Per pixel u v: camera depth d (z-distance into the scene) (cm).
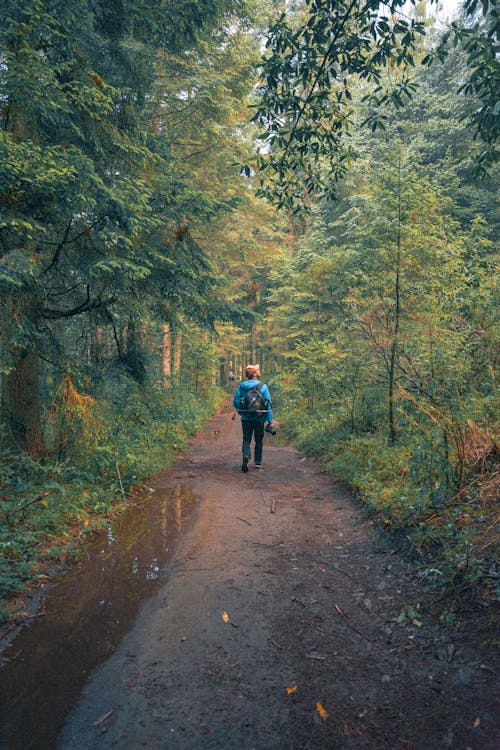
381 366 820
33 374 708
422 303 768
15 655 291
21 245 570
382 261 798
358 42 489
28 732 225
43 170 493
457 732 221
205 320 918
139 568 424
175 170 747
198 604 354
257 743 218
